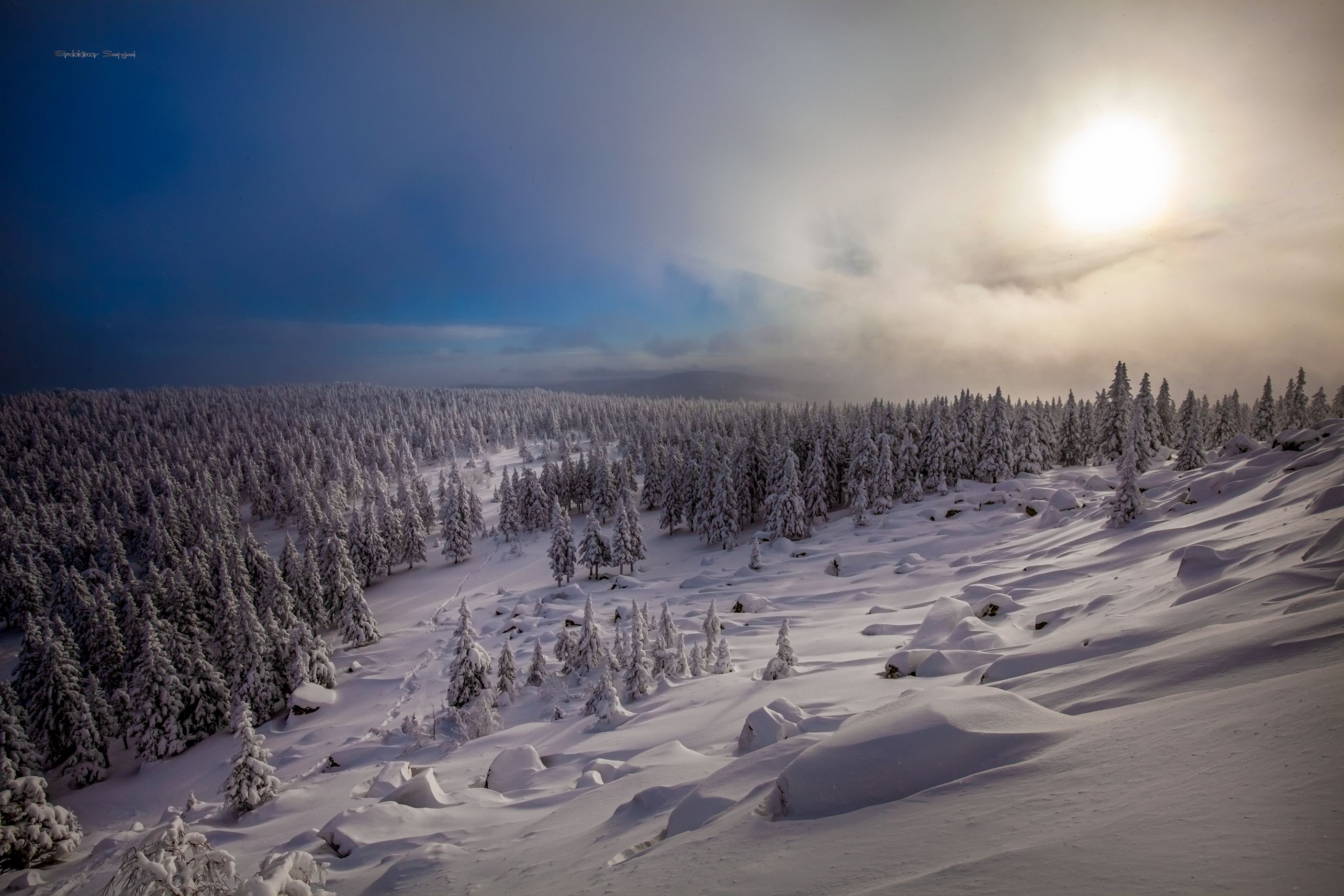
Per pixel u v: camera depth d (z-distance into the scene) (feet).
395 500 316.40
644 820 31.55
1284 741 14.66
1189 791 14.19
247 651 144.25
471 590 237.66
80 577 191.42
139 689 131.85
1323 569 36.40
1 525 261.24
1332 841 10.63
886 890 14.34
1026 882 12.60
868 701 53.57
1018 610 75.41
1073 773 17.57
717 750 52.60
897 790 20.84
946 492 233.35
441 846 38.22
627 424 473.26
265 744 126.72
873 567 170.09
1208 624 34.78
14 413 518.37
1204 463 177.06
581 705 102.83
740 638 125.70
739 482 264.72
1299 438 107.45
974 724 22.48
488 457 479.41
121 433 479.00
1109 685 26.61
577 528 306.55
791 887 16.31
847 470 255.50
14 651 211.61
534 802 48.57
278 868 26.76
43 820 90.02
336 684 151.74
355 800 75.15
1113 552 91.50
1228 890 10.27
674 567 235.40
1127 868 11.93
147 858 25.44
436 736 105.50
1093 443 259.80
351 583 184.03
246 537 220.43
